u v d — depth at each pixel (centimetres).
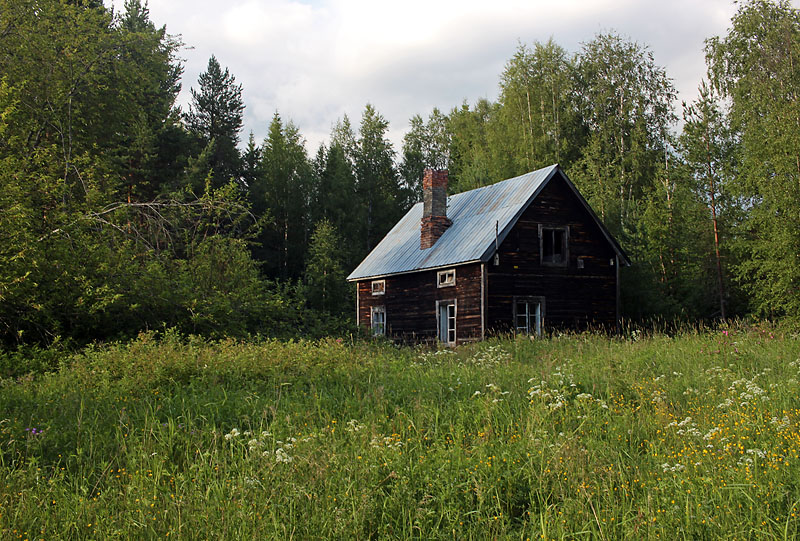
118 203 1848
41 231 1575
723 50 3309
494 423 802
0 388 1024
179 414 836
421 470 621
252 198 4706
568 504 543
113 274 1578
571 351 1538
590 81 4581
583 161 3709
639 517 506
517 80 4688
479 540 509
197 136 4638
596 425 796
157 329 1573
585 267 2397
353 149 5509
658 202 2883
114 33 2489
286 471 589
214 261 1847
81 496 573
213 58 5459
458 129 5850
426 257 2544
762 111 2948
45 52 2100
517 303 2267
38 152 1794
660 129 4391
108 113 2539
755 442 693
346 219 4900
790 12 3142
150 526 508
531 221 2319
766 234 2422
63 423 786
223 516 509
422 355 1534
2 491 562
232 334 1688
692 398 949
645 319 2575
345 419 843
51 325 1480
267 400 892
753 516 508
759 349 1326
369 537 492
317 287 3562
